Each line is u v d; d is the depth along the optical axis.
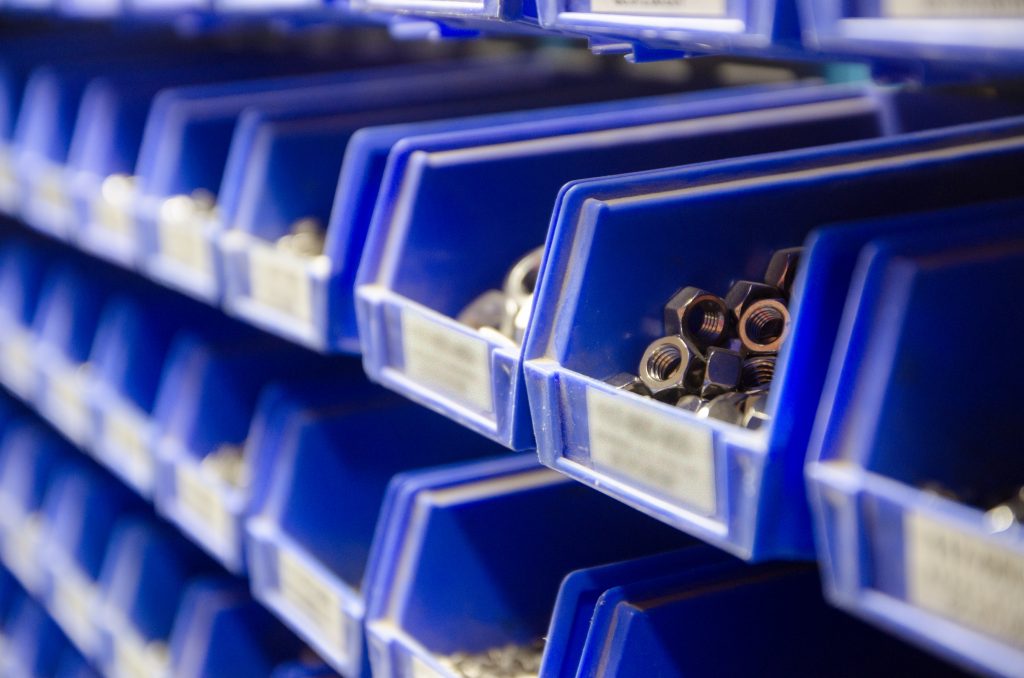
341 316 1.31
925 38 0.62
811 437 0.72
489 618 1.28
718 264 0.98
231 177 1.58
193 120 1.84
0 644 2.84
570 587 1.06
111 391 2.17
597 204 0.92
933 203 0.94
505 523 1.27
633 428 0.83
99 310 2.45
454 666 1.23
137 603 2.18
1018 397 0.74
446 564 1.26
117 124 2.09
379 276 1.20
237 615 1.90
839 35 0.67
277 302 1.42
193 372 1.93
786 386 0.72
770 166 0.99
